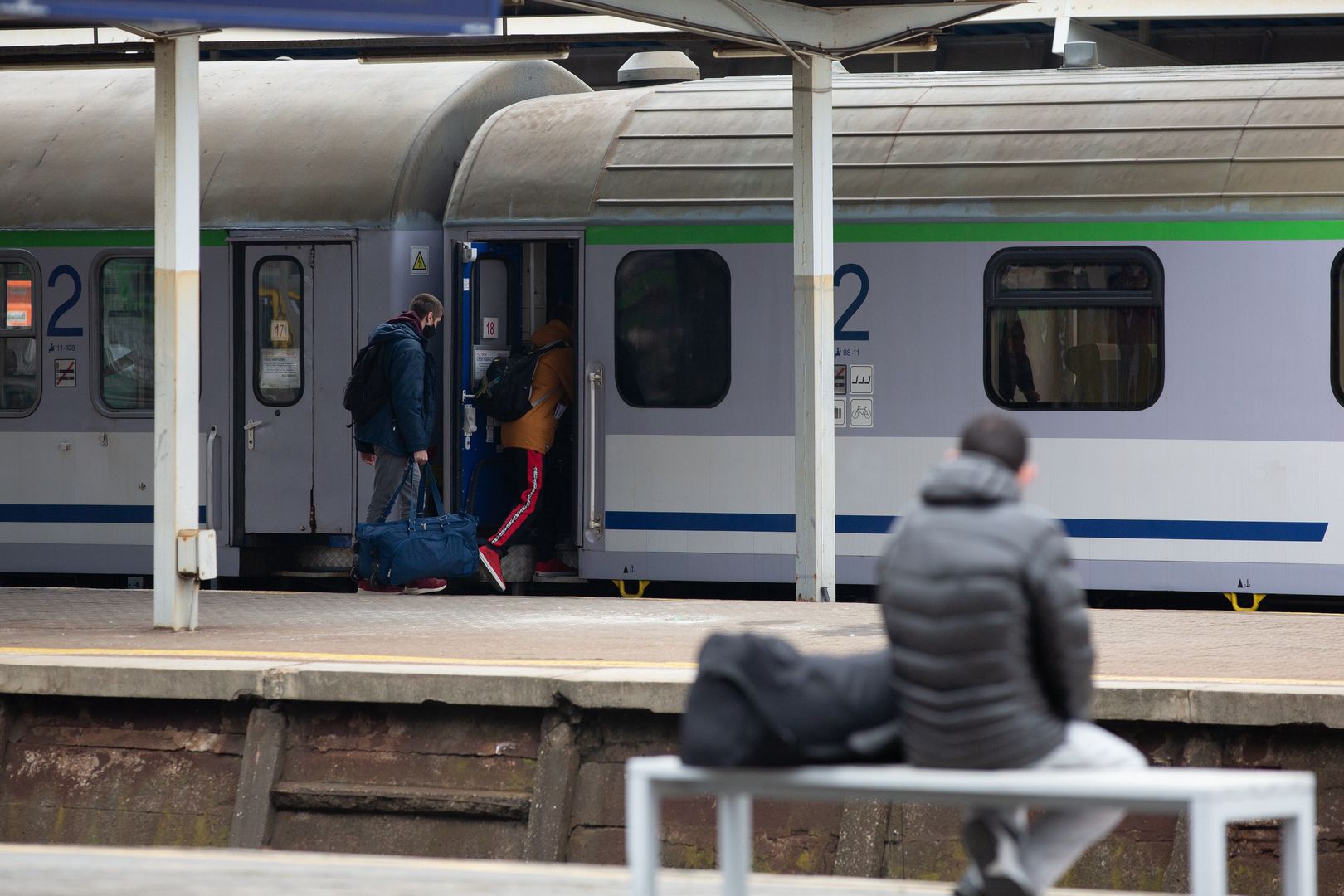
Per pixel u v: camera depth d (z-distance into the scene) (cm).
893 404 4803
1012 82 5041
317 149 5300
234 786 3212
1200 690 2852
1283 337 4569
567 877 2180
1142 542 4662
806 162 4303
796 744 1819
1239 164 4638
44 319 5322
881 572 1847
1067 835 1844
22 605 4288
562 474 5238
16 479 5344
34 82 5734
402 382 4678
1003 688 1748
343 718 3203
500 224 5059
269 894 2031
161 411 3794
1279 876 2922
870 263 4816
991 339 4756
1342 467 4531
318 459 5194
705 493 4912
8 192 5369
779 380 4856
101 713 3288
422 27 3006
